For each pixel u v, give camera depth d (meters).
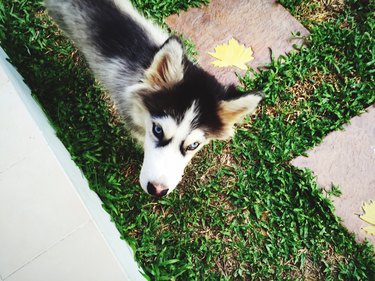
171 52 0.62
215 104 0.65
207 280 0.78
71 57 0.88
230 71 0.88
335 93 0.89
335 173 0.84
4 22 0.85
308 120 0.86
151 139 0.67
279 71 0.89
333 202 0.82
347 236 0.81
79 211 0.61
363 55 0.91
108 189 0.79
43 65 0.86
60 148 0.72
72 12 0.79
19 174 0.61
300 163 0.84
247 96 0.63
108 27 0.76
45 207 0.61
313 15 0.95
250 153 0.85
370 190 0.83
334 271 0.80
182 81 0.65
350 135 0.86
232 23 0.92
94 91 0.86
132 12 0.80
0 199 0.60
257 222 0.82
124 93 0.75
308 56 0.90
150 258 0.77
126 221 0.79
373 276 0.79
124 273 0.61
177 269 0.76
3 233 0.59
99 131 0.83
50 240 0.60
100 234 0.61
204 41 0.90
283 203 0.82
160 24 0.90
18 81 0.74
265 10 0.93
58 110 0.82
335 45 0.92
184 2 0.91
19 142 0.62
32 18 0.88
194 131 0.65
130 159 0.83
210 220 0.81
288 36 0.92
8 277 0.58
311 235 0.82
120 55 0.76
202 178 0.83
